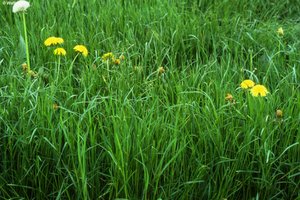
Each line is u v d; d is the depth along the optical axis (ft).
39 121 4.06
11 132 4.01
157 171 3.76
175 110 4.39
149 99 4.47
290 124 4.25
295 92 4.62
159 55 5.52
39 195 3.88
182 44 5.79
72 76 5.02
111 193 3.76
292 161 4.05
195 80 4.85
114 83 4.84
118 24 6.12
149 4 6.64
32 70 4.98
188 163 3.96
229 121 4.25
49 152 3.98
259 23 6.63
